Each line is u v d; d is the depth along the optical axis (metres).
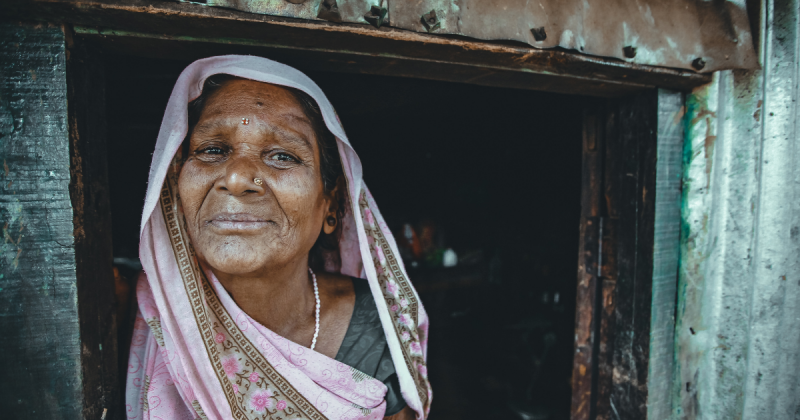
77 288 0.62
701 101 0.97
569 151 2.03
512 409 2.16
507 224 2.68
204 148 0.71
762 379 1.03
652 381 1.01
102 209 0.69
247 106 0.71
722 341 1.04
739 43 0.91
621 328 1.08
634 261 1.03
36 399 0.61
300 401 0.77
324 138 0.83
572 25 0.77
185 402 0.72
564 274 2.28
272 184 0.71
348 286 0.99
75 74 0.61
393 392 0.88
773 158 0.97
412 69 0.79
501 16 0.71
